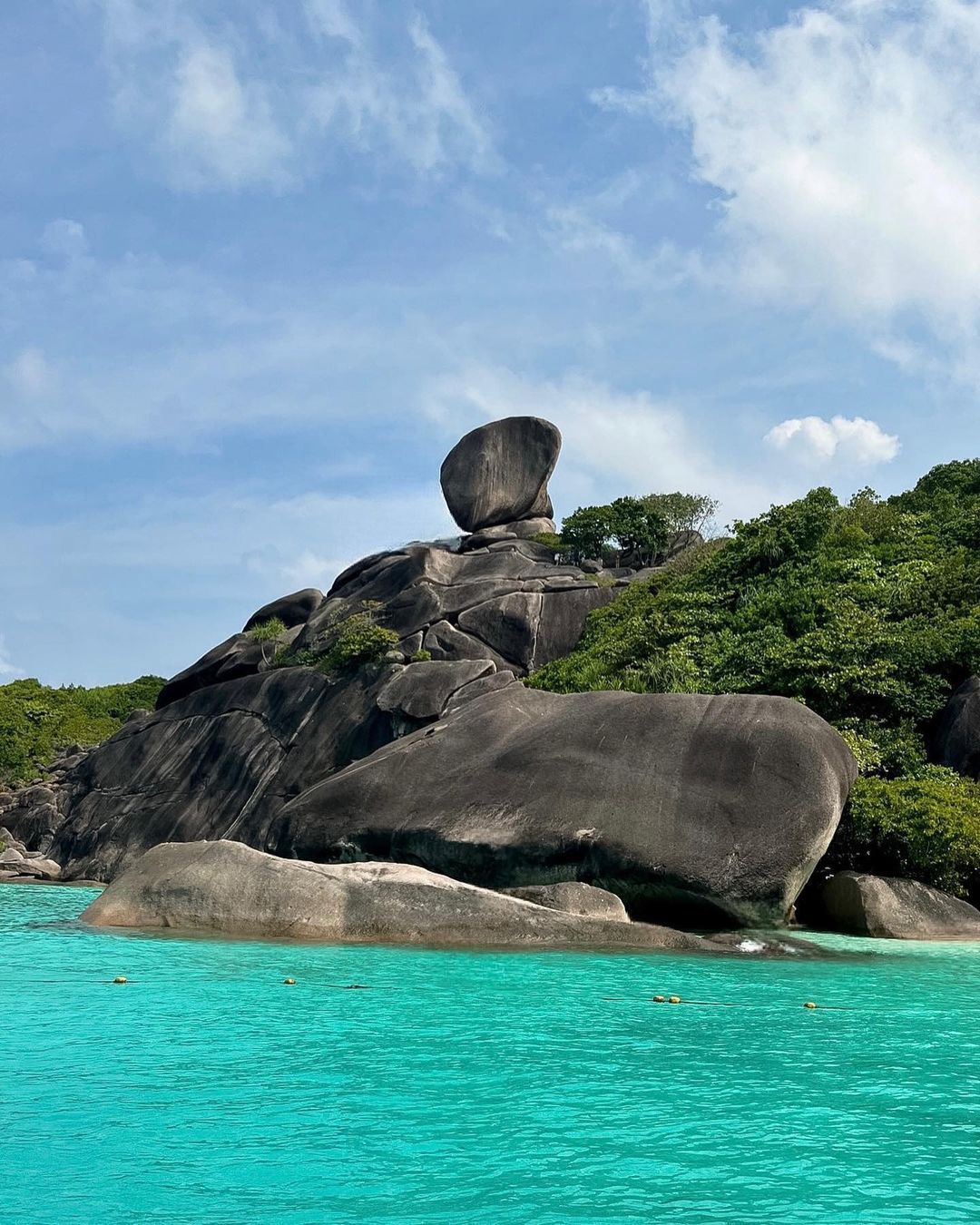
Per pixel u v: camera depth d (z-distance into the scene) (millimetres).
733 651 27625
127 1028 9344
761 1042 9242
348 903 15445
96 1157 6133
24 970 12328
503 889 17188
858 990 12164
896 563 32125
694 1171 6039
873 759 22547
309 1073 7906
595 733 19797
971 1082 7945
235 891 15773
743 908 16953
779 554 32844
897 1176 5996
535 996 11172
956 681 26094
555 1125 6785
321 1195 5617
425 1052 8633
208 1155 6176
